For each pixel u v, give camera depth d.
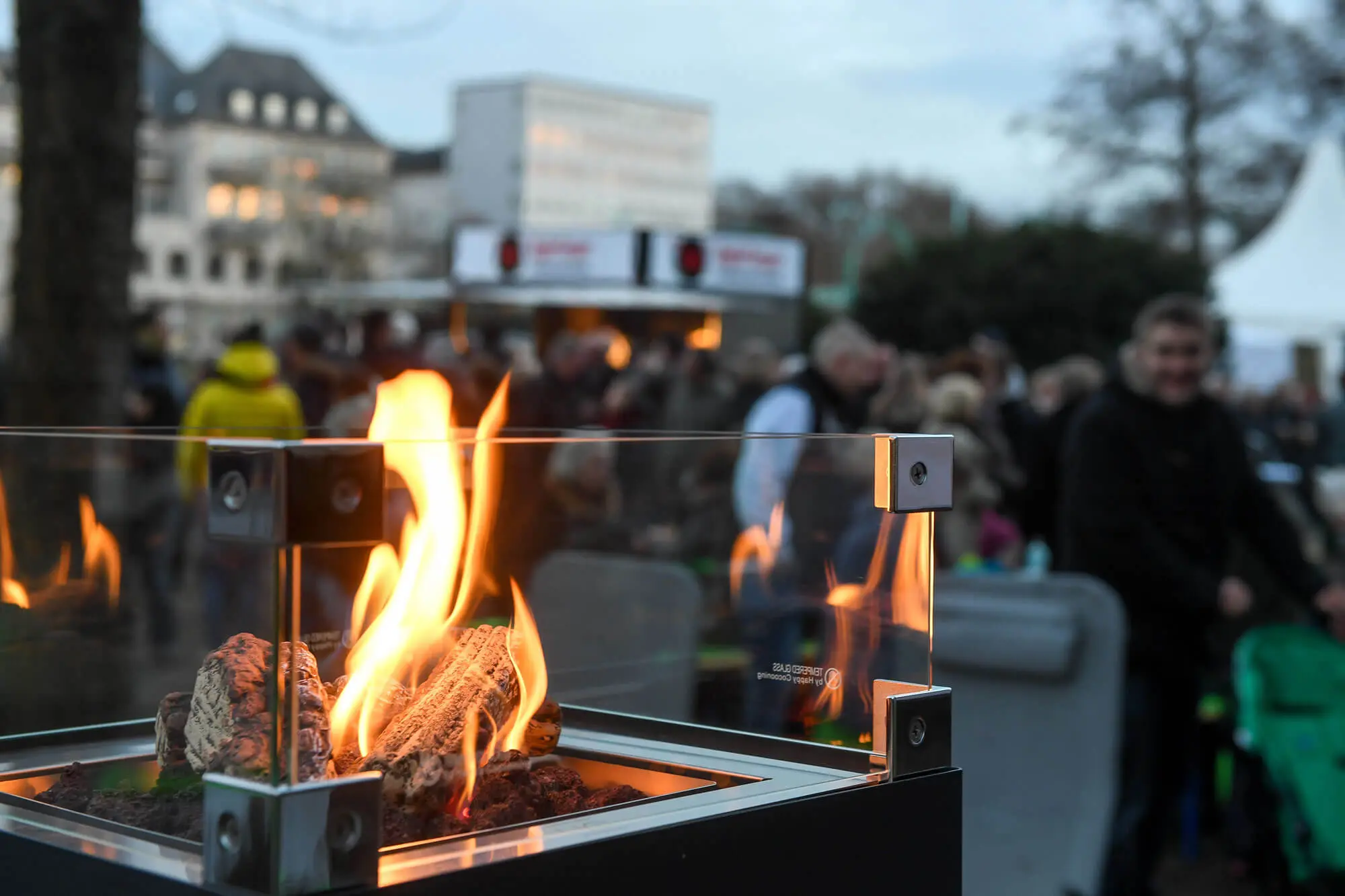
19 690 1.24
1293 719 3.79
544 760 1.29
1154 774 3.33
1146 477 3.32
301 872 0.86
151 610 1.13
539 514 1.39
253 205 53.41
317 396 6.10
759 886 1.06
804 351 19.55
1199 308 3.37
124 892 0.92
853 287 27.03
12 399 3.74
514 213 58.41
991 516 4.86
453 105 59.44
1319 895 3.68
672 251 10.86
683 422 7.93
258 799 0.86
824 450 1.46
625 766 1.30
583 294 10.98
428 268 49.03
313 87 55.22
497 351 8.79
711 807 1.06
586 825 1.00
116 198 3.75
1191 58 22.70
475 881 0.90
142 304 6.82
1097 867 2.91
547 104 58.91
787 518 1.60
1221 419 3.44
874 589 1.27
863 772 1.21
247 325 5.57
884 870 1.16
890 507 1.23
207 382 5.54
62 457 1.22
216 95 53.06
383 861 0.92
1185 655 3.33
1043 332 20.58
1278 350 14.33
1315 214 14.69
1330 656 3.80
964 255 21.52
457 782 1.08
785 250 11.46
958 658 3.07
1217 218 23.39
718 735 1.34
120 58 3.73
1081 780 2.96
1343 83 22.44
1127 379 3.39
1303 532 4.38
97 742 1.24
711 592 1.83
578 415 6.81
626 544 1.83
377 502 0.88
